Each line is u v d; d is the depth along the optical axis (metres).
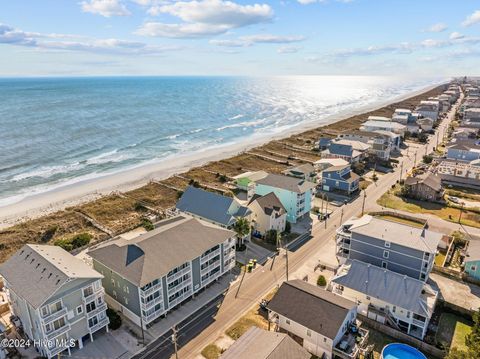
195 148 138.00
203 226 51.53
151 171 106.81
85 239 61.66
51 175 101.88
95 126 166.50
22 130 151.12
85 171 106.25
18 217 74.75
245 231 58.94
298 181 73.31
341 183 88.62
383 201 83.06
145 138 150.62
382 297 43.38
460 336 41.78
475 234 66.19
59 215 74.38
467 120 162.38
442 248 61.31
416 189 84.06
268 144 140.38
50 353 36.22
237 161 116.94
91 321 39.91
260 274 53.75
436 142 141.25
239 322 43.56
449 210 77.75
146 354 38.59
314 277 52.88
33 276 38.78
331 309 39.53
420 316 41.00
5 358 37.47
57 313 36.22
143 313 41.31
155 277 40.81
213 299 47.97
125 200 82.69
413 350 38.56
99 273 43.34
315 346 39.00
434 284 51.50
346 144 115.31
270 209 63.31
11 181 96.31
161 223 54.81
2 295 47.62
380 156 115.56
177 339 40.69
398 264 51.00
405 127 148.75
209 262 49.34
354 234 53.81
